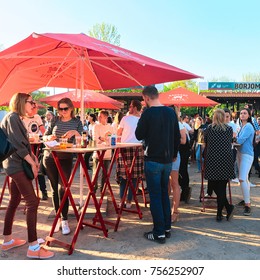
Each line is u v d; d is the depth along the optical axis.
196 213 5.05
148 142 3.79
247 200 4.94
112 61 5.09
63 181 3.66
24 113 3.31
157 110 3.79
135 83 6.04
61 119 4.35
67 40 3.27
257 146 8.10
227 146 4.43
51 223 4.45
